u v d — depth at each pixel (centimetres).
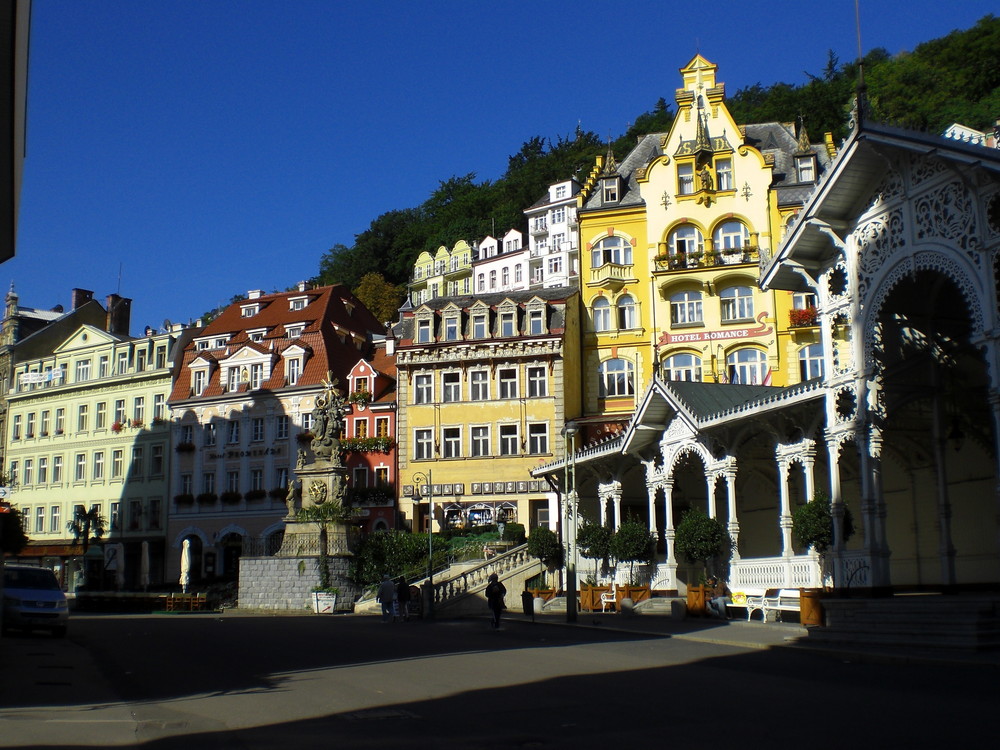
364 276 11788
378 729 1159
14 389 7962
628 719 1188
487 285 10931
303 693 1519
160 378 7056
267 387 6531
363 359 6594
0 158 1950
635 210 5403
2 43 1524
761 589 2848
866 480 2333
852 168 2344
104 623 3688
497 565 4200
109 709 1359
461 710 1298
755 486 3759
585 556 3950
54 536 7406
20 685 1627
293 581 4628
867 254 2380
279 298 7219
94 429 7344
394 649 2286
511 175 12794
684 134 5331
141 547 6894
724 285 5153
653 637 2431
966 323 2606
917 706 1209
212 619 4003
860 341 2388
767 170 5138
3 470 7775
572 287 5794
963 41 7238
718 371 5075
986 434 2677
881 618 2047
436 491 5491
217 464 6612
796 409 2716
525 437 5406
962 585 2689
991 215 2067
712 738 1043
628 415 5203
